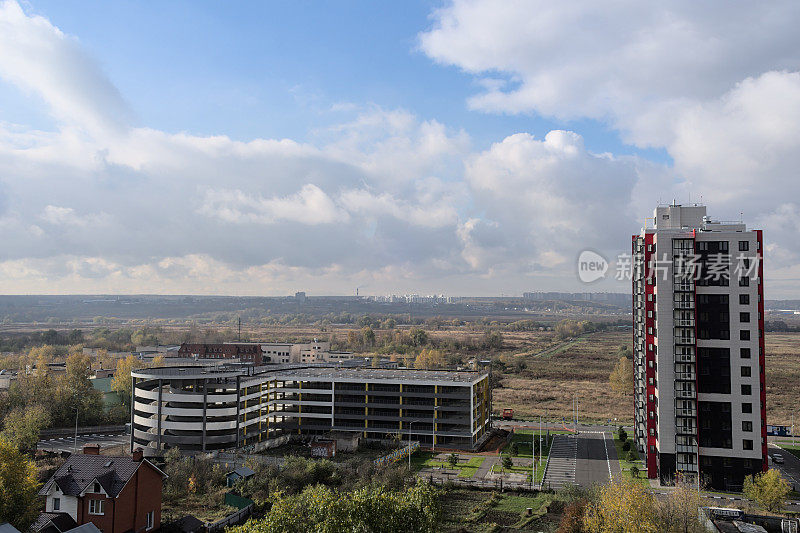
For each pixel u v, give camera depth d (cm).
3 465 7512
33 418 13512
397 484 10438
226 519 8900
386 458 12500
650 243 11819
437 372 17188
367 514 5906
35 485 7775
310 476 10919
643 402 12812
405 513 6072
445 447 14662
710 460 10931
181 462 11231
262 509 9556
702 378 11019
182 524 8638
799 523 8412
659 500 8069
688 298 11088
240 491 10025
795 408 19550
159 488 8712
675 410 11025
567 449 14325
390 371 17400
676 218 11912
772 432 16012
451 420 14812
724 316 10988
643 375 12762
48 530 7638
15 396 16225
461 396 14938
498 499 10269
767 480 9419
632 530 7062
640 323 13050
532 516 9269
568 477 11812
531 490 10725
